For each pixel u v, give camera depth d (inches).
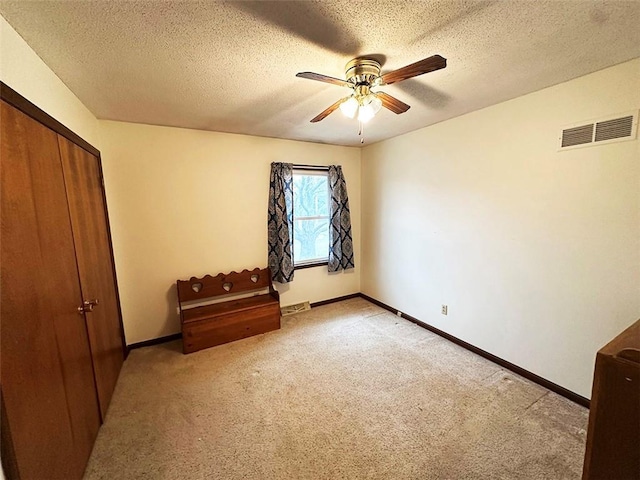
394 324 131.0
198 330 108.4
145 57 59.1
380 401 79.3
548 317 82.7
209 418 73.6
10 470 38.1
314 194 152.6
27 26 46.8
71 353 58.5
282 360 101.3
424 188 120.6
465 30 51.7
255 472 58.4
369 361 100.0
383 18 48.0
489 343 99.6
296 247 150.0
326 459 61.1
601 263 71.5
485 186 96.7
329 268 154.4
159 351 109.1
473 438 66.1
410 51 58.9
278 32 51.5
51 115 60.9
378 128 119.0
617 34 53.2
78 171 73.2
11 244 41.6
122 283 107.7
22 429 40.9
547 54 60.8
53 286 53.2
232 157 125.0
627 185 66.2
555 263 80.2
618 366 36.0
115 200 104.2
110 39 52.2
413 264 129.7
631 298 67.4
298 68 65.2
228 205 126.2
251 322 119.5
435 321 120.8
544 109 79.6
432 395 81.4
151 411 76.5
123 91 75.9
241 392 84.0
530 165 83.9
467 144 101.3
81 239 70.4
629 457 36.1
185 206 117.2
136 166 106.9
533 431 67.8
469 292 105.0
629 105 64.8
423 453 62.2
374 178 149.6
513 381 87.4
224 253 127.5
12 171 43.5
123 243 106.9
